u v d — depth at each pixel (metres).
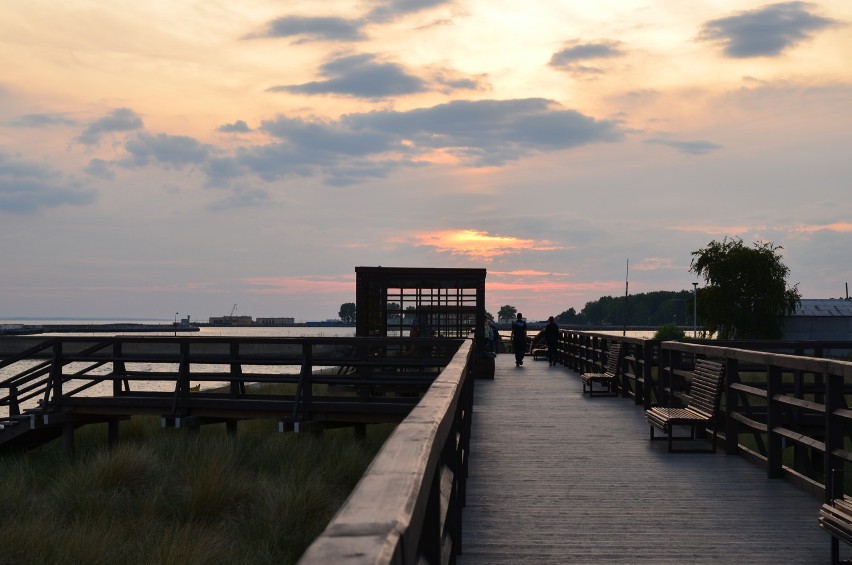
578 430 11.48
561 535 5.96
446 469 3.97
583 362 22.25
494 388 18.17
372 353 21.47
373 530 1.32
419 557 2.31
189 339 14.75
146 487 11.66
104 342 15.37
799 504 6.96
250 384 31.42
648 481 7.92
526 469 8.55
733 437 9.45
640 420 12.57
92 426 18.59
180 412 14.83
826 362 6.35
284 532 9.34
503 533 6.02
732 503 6.98
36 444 15.95
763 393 8.52
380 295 21.77
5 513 10.23
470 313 21.73
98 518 9.84
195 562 7.91
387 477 1.73
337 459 13.41
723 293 54.88
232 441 14.45
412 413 2.86
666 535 5.96
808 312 63.34
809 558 5.40
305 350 14.26
